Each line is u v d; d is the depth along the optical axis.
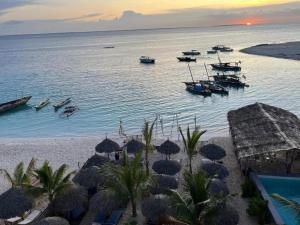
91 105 60.44
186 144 27.69
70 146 38.69
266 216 21.31
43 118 53.47
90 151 36.59
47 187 22.02
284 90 66.88
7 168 33.03
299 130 29.06
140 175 21.41
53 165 33.12
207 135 41.94
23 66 130.12
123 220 22.33
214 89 66.12
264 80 77.62
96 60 142.00
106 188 22.52
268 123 28.73
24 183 24.27
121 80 86.31
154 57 143.62
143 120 50.06
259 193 23.48
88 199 24.72
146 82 81.94
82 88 77.31
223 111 53.81
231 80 72.25
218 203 15.88
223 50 151.50
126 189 20.95
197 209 15.53
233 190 25.75
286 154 27.75
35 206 23.78
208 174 25.11
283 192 25.05
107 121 50.38
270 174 26.64
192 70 98.88
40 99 67.31
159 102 60.97
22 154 36.94
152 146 30.30
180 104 59.09
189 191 16.59
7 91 78.31
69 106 59.41
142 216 22.69
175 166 26.56
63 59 154.38
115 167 22.31
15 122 51.91
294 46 143.25
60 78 94.19
